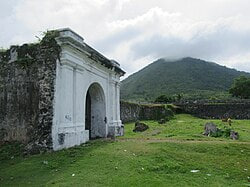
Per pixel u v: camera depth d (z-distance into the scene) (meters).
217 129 16.53
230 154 10.95
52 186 7.22
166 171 8.69
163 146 11.52
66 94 11.70
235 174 8.93
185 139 14.41
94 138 15.89
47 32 11.73
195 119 32.19
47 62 11.50
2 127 12.20
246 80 55.16
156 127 22.56
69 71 12.02
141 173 8.26
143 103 36.69
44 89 11.34
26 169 8.88
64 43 11.41
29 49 11.95
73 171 8.45
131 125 25.45
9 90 12.35
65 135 11.38
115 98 18.17
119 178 7.75
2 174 8.58
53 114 11.07
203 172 8.88
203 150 11.28
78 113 12.67
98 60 14.76
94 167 8.75
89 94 16.78
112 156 9.84
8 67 12.55
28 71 11.95
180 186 7.40
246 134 16.55
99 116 16.56
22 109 11.91
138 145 11.75
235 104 37.12
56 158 9.88
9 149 11.42
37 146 10.94
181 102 40.78
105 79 16.64
